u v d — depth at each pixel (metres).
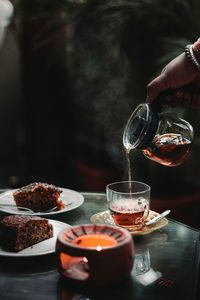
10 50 4.86
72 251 1.33
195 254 1.55
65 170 4.82
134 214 1.66
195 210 3.04
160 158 1.71
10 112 5.06
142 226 1.68
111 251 1.32
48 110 4.66
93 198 2.03
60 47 3.42
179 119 1.72
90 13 3.08
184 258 1.52
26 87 4.57
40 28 3.56
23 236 1.55
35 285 1.37
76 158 4.68
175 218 3.00
